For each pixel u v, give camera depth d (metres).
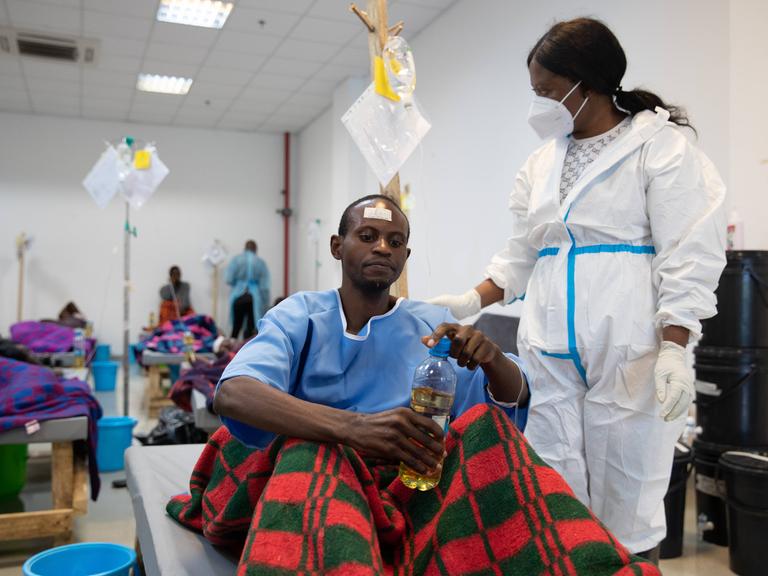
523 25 4.50
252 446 1.12
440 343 1.10
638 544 1.49
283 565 0.89
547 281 1.60
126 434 3.78
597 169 1.51
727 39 3.05
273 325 1.21
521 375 1.20
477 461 1.04
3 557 2.55
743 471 2.37
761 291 2.55
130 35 5.96
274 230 10.01
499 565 0.97
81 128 8.99
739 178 2.95
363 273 1.22
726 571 2.46
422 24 5.89
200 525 1.36
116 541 2.71
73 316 8.54
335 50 6.36
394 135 1.75
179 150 9.52
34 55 6.45
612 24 3.76
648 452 1.47
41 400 2.74
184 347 5.62
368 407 1.22
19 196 8.75
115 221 9.20
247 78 7.23
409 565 1.03
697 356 2.72
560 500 0.97
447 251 5.53
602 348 1.49
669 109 1.56
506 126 4.72
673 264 1.41
